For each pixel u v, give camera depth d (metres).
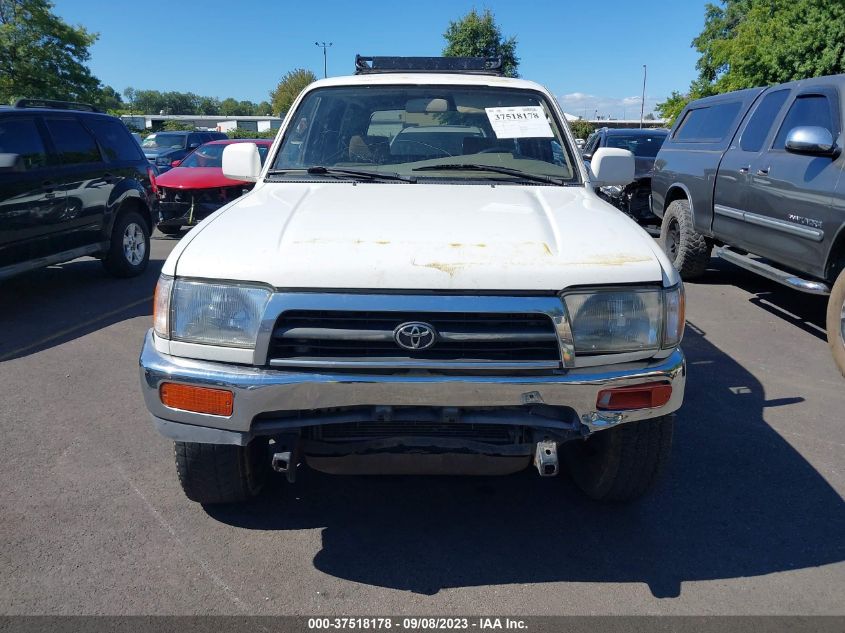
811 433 4.21
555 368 2.55
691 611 2.64
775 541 3.10
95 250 7.93
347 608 2.64
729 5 33.03
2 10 34.06
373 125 4.04
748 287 8.09
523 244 2.70
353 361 2.51
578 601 2.70
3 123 6.68
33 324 6.49
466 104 4.14
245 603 2.66
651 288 2.63
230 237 2.76
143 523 3.19
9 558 2.91
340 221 2.89
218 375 2.53
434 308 2.48
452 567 2.90
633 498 3.26
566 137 4.04
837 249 5.36
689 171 7.88
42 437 4.07
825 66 19.92
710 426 4.30
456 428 2.81
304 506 3.36
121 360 5.47
